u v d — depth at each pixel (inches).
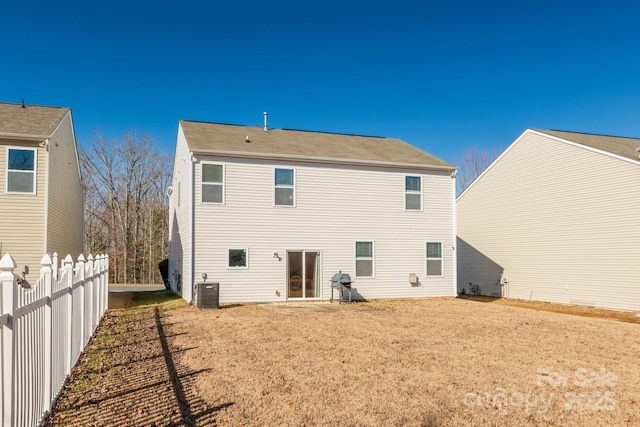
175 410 183.5
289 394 209.3
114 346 311.6
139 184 1510.8
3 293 117.0
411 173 702.5
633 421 181.6
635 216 568.4
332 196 657.0
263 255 616.7
